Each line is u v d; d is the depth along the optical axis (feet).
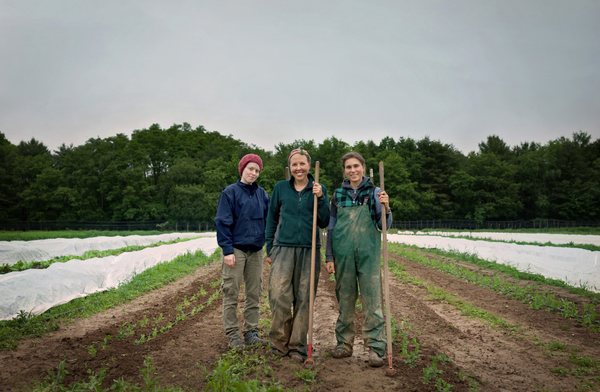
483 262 48.60
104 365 15.70
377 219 16.58
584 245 64.90
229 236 18.01
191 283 36.70
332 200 17.43
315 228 16.22
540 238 90.99
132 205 211.00
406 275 39.50
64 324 22.54
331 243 17.08
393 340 19.39
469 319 24.12
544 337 20.62
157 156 251.60
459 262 51.52
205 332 20.84
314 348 18.30
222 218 17.92
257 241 18.47
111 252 56.70
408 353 17.26
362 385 13.94
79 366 15.62
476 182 215.92
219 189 210.79
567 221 203.62
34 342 19.02
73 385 13.57
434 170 221.46
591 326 22.35
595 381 15.12
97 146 250.98
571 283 35.73
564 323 23.30
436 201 217.15
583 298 29.86
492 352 18.29
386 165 205.87
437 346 18.74
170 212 207.92
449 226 203.51
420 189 221.25
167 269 42.52
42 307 26.40
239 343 17.61
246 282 18.84
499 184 211.82
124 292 30.42
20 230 194.49
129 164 222.07
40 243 59.26
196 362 16.24
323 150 233.76
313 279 16.01
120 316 24.39
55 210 213.87
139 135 287.69
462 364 16.58
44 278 28.94
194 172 217.77
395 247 71.82
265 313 24.97
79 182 213.25
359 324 22.49
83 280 32.30
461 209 217.36
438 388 13.69
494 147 279.90
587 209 213.66
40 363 15.99
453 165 229.04
